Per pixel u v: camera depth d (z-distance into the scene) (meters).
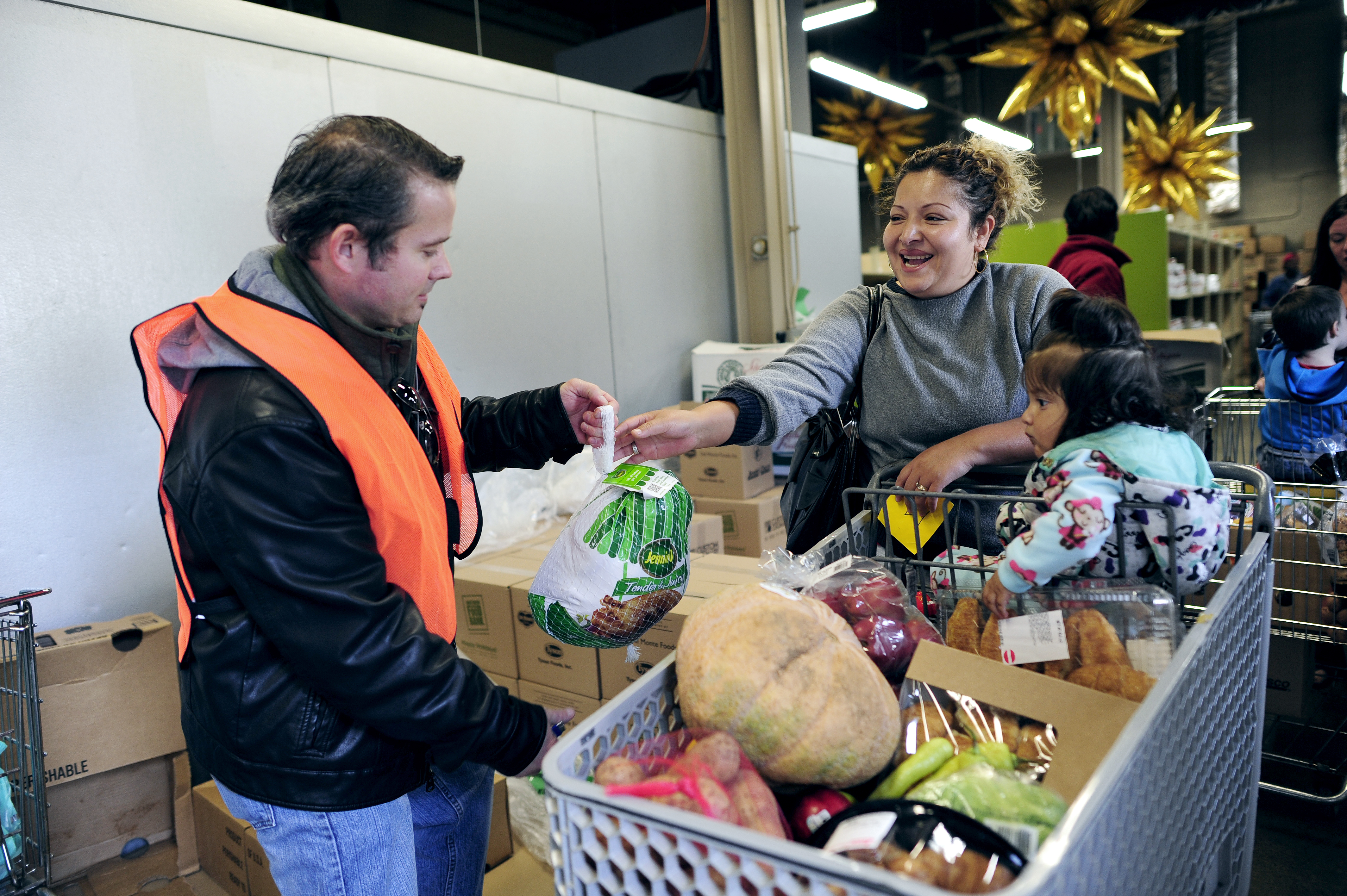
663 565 1.22
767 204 4.48
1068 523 0.96
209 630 0.99
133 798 2.13
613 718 0.82
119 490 2.38
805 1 7.59
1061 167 12.76
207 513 0.91
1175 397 1.03
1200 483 1.05
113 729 2.04
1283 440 2.44
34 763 1.69
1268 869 1.91
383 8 4.80
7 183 2.16
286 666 0.98
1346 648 2.37
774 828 0.73
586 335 3.89
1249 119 12.43
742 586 0.95
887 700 0.85
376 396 1.03
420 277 1.02
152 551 2.44
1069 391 1.03
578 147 3.82
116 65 2.35
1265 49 12.20
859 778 0.82
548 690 2.21
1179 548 0.98
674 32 5.05
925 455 1.33
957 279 1.43
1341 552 1.93
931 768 0.83
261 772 0.99
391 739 1.04
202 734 1.03
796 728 0.80
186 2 2.49
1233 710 1.07
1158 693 0.76
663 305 4.34
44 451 2.24
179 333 1.01
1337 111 11.79
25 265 2.20
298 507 0.90
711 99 4.89
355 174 0.94
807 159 5.30
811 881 0.58
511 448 1.40
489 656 2.35
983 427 1.34
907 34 10.95
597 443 1.33
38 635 2.06
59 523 2.27
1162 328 5.91
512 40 5.87
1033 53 5.29
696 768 0.73
